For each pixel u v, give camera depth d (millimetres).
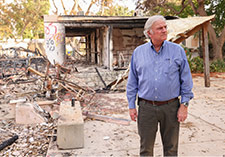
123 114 5512
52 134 4070
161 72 2160
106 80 10836
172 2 21062
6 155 3432
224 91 8227
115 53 14883
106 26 13344
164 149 2422
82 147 3553
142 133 2379
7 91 6836
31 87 7734
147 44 2268
